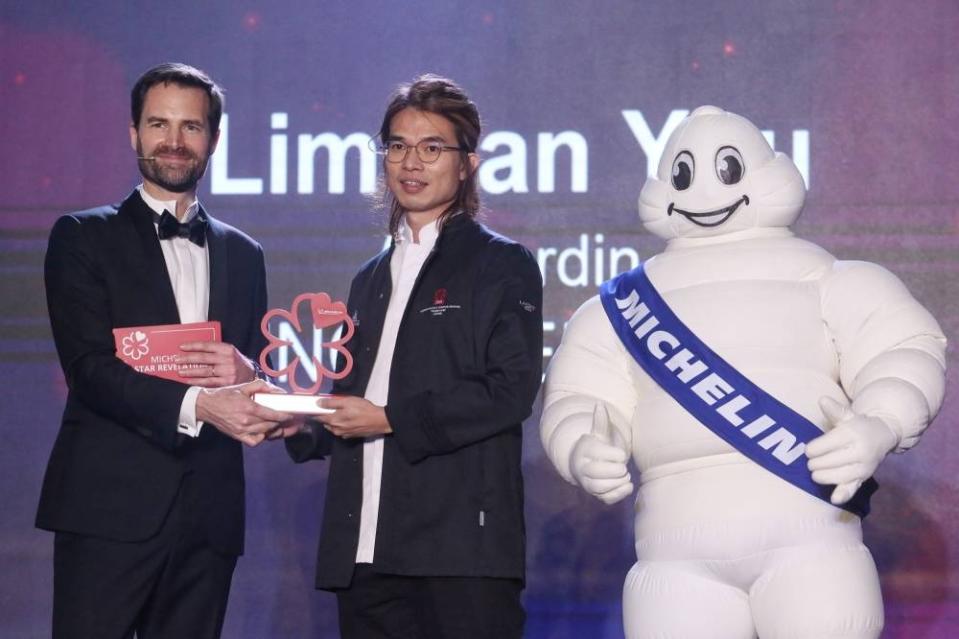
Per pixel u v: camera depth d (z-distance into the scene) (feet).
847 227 15.47
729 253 10.18
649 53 15.87
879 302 9.82
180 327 10.30
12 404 16.21
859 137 15.52
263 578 15.90
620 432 9.93
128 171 16.25
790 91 15.62
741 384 9.65
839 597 9.23
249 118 16.26
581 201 15.88
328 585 10.14
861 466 8.87
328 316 10.37
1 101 16.34
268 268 16.15
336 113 16.20
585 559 15.64
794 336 9.82
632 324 10.20
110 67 16.34
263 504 15.98
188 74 11.03
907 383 9.45
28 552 16.05
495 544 9.82
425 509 9.89
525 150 15.94
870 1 15.57
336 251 16.14
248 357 11.18
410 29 16.15
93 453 10.46
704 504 9.56
